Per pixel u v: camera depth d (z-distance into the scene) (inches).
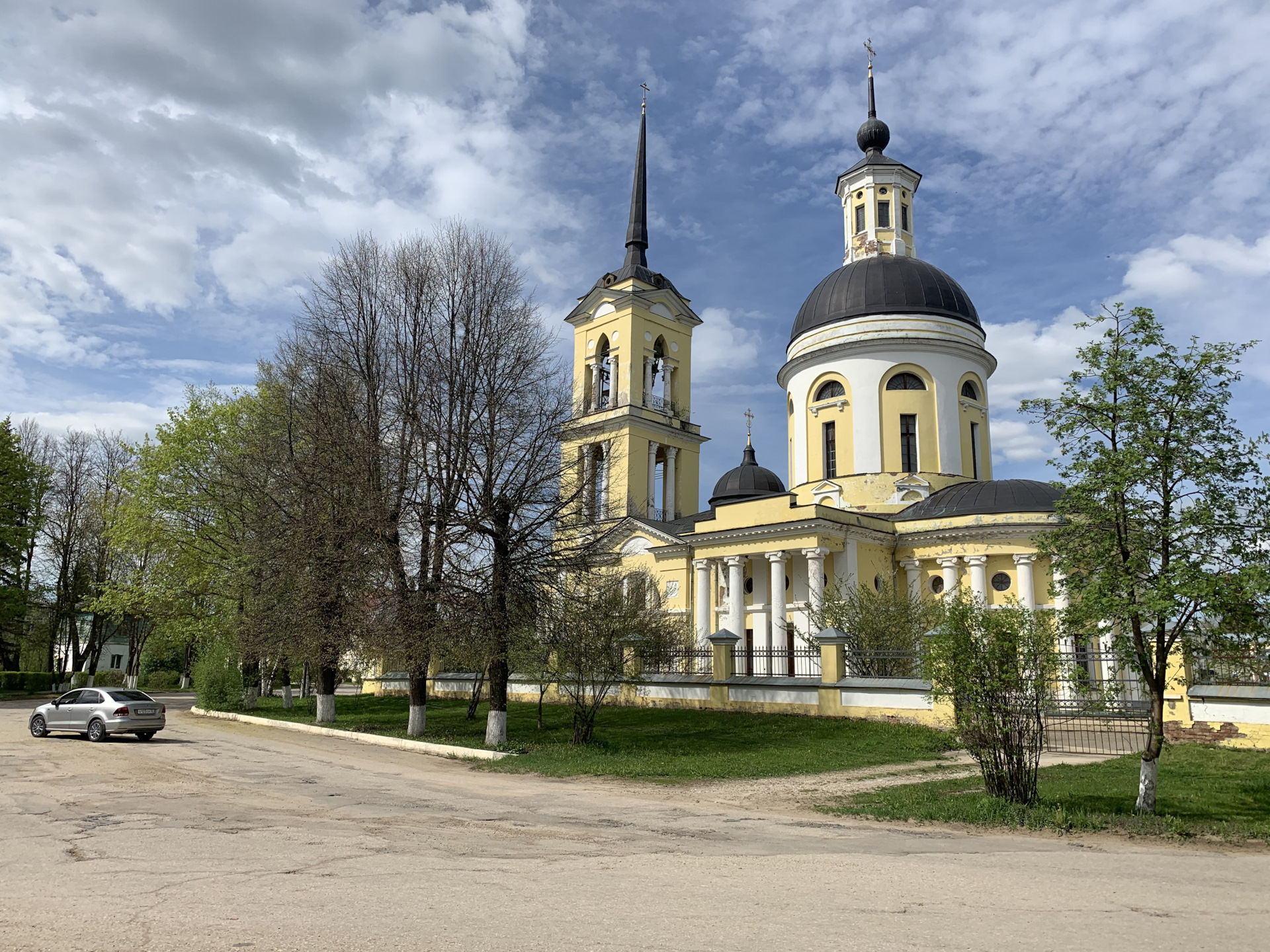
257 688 1449.3
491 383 970.7
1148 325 503.5
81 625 2605.8
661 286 1925.4
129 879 318.3
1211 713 726.5
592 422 1833.2
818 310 1695.4
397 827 440.1
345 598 1023.0
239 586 1327.5
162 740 930.7
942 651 537.0
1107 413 506.9
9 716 1268.5
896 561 1445.6
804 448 1676.9
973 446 1628.9
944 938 252.5
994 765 515.5
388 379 1047.6
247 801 524.1
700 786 633.6
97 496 2204.7
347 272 1108.5
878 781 647.8
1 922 262.1
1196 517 469.7
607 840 413.4
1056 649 528.7
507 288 1033.5
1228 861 384.2
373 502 941.8
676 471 1891.0
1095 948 245.3
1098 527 510.9
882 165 1780.3
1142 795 493.0
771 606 1451.8
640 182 2009.1
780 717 1010.1
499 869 341.4
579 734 874.8
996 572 1348.4
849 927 263.3
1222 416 488.1
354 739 979.9
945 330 1605.6
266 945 240.5
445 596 898.7
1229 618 475.8
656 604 1542.8
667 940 246.8
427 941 243.8
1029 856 386.3
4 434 1862.7
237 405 1529.3
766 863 362.3
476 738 937.5
